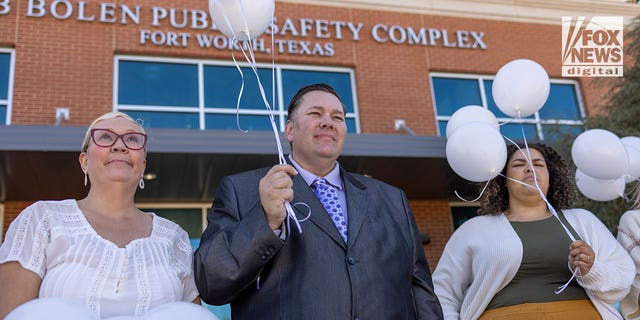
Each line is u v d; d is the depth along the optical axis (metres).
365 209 2.67
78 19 8.40
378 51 9.61
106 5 8.61
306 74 9.31
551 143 7.40
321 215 2.54
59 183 7.00
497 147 3.31
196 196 7.95
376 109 9.24
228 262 2.28
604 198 4.20
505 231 3.29
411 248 2.76
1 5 8.18
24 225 2.31
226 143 6.58
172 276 2.42
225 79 8.94
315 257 2.42
